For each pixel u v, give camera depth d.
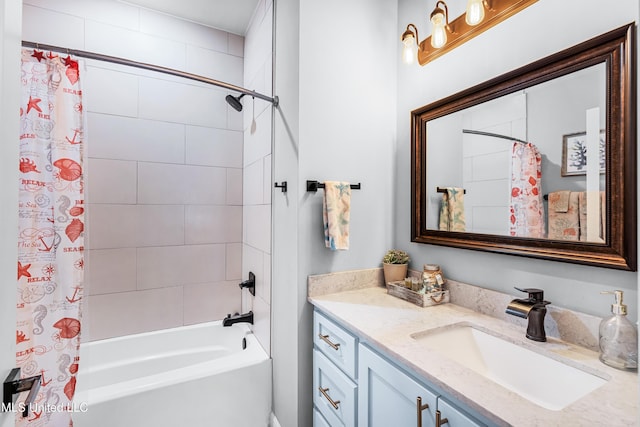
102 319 1.90
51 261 1.16
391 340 0.96
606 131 0.87
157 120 2.05
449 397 0.73
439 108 1.42
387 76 1.67
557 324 0.97
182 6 2.01
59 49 1.19
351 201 1.56
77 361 1.21
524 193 1.08
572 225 0.94
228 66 2.29
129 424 1.39
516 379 0.94
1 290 0.48
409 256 1.61
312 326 1.45
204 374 1.56
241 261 2.34
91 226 1.87
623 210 0.83
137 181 1.99
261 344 1.90
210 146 2.22
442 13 1.26
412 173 1.55
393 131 1.69
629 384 0.71
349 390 1.10
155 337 2.00
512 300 1.06
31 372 1.11
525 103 1.08
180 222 2.13
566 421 0.59
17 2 0.53
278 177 1.67
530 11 1.07
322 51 1.47
